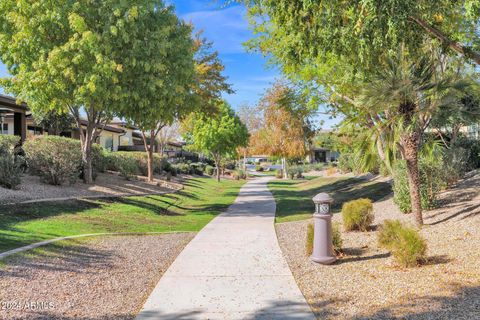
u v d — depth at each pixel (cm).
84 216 1193
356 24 613
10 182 1299
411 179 968
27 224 962
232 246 906
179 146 6819
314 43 730
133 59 1421
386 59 867
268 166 8494
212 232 1111
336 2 638
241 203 2081
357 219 1016
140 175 2878
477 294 501
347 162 3522
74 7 1391
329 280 621
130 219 1299
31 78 1412
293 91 1686
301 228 1170
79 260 708
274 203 2033
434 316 450
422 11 642
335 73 1168
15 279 569
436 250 729
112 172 2469
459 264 632
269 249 870
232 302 531
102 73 1376
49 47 1433
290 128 3500
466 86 909
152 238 997
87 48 1375
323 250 716
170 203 1867
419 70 931
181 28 1675
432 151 1133
